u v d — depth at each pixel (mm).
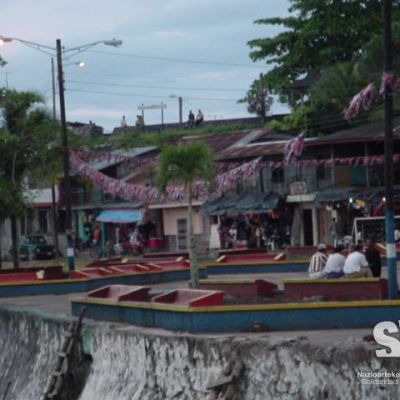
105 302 45969
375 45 96125
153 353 38750
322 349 30828
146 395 38812
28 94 79625
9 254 113438
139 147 114750
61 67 76375
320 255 52562
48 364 46844
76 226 120312
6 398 49562
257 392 33250
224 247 97875
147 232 110250
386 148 40375
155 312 42156
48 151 79625
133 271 67625
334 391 30266
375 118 97312
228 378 33906
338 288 43688
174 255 80375
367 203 86375
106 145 111062
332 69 103062
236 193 99688
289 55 111000
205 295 40969
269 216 96188
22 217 81875
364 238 74062
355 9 106938
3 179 78688
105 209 114000
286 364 32250
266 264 69875
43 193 119000
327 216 91750
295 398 31766
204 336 36750
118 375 41031
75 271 66812
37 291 63750
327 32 106688
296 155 74375
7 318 53406
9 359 51938
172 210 107875
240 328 39562
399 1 107625
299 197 93250
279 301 44062
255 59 114188
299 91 110875
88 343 43594
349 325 39312
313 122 103312
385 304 39250
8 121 79812
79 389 43656
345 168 90188
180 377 37062
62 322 46312
